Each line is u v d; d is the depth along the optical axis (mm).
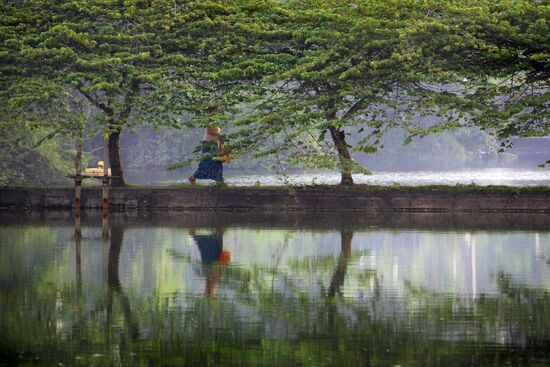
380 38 56688
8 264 39594
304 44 59562
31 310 31125
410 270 38219
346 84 56625
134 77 58562
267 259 41094
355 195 60406
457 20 55594
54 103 60406
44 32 58938
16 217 58031
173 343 27375
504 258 41031
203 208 61281
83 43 58562
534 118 55469
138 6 61406
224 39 59969
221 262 40312
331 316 30203
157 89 60594
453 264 39531
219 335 28141
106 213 57969
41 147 81125
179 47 60188
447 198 60031
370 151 57000
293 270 38312
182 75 59594
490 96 57375
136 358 26125
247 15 61812
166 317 30188
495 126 56844
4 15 61875
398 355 26062
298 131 55688
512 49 55656
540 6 55969
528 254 42062
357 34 56188
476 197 59812
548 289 34094
